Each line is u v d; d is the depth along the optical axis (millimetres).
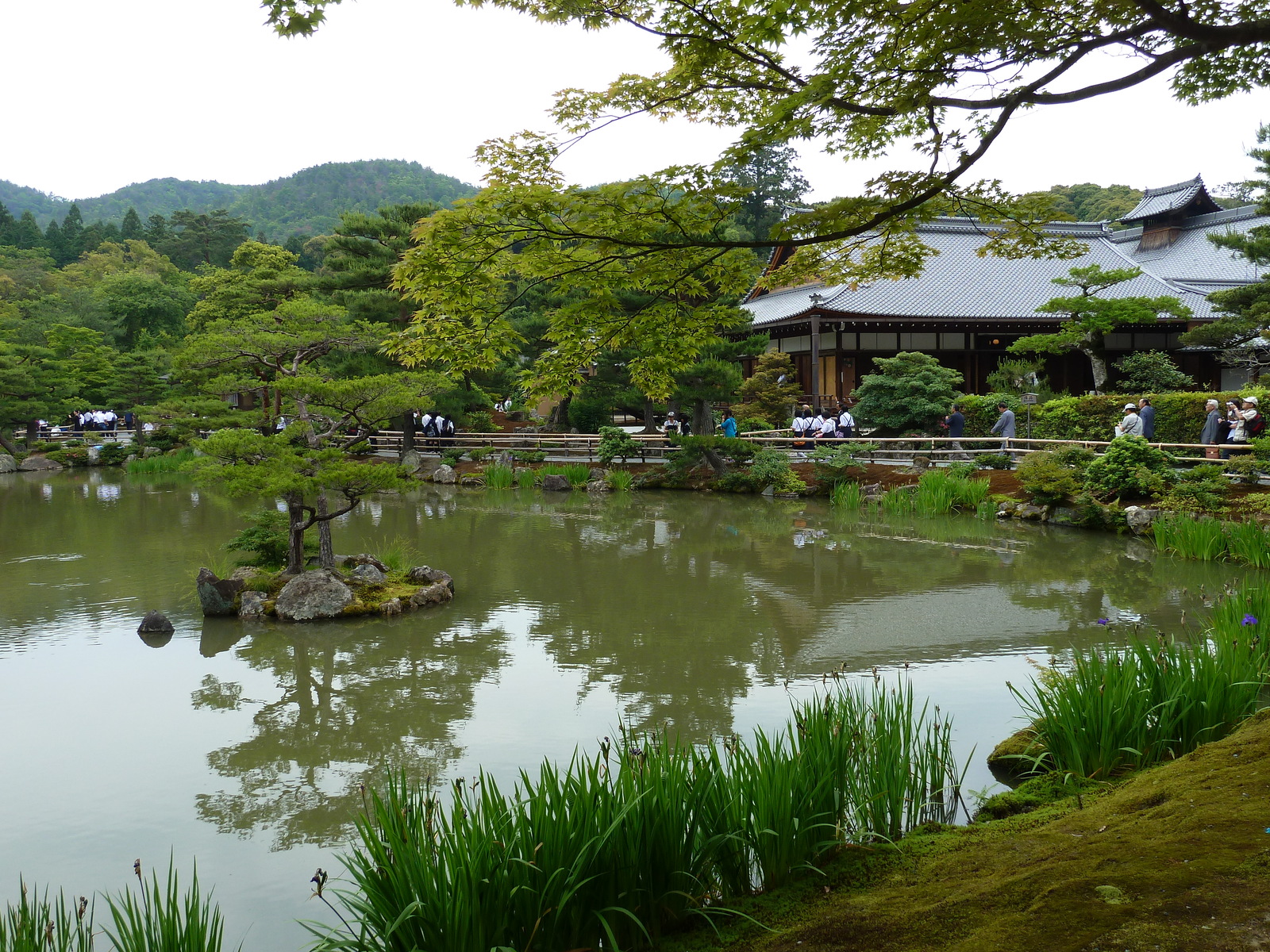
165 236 101438
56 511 23766
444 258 6305
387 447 34938
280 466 12586
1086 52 5375
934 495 21469
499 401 39906
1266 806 3859
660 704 8750
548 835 4020
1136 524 17125
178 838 6531
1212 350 35406
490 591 14117
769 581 14539
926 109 6113
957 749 7180
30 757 7992
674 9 5500
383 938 3840
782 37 5562
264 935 5227
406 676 9961
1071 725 5875
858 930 3832
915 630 11188
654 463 30328
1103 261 41688
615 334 7238
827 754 5152
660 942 4188
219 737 8391
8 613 12930
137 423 41875
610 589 14188
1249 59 6109
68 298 61375
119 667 10453
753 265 6820
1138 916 3191
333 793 7191
